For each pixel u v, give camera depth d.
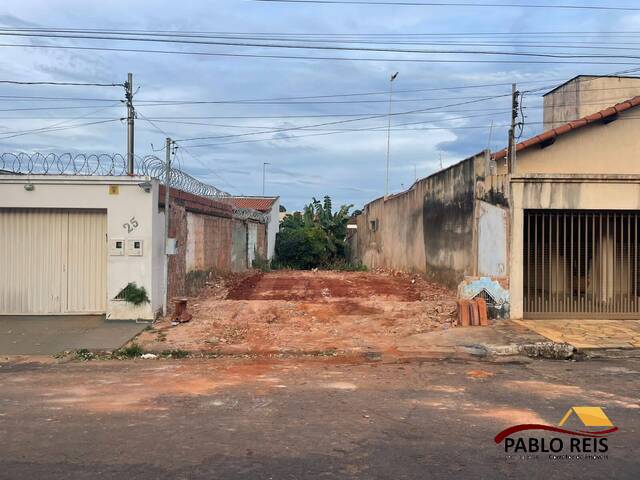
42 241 11.80
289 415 5.79
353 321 11.69
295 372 7.96
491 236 12.69
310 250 33.22
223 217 19.88
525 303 12.03
